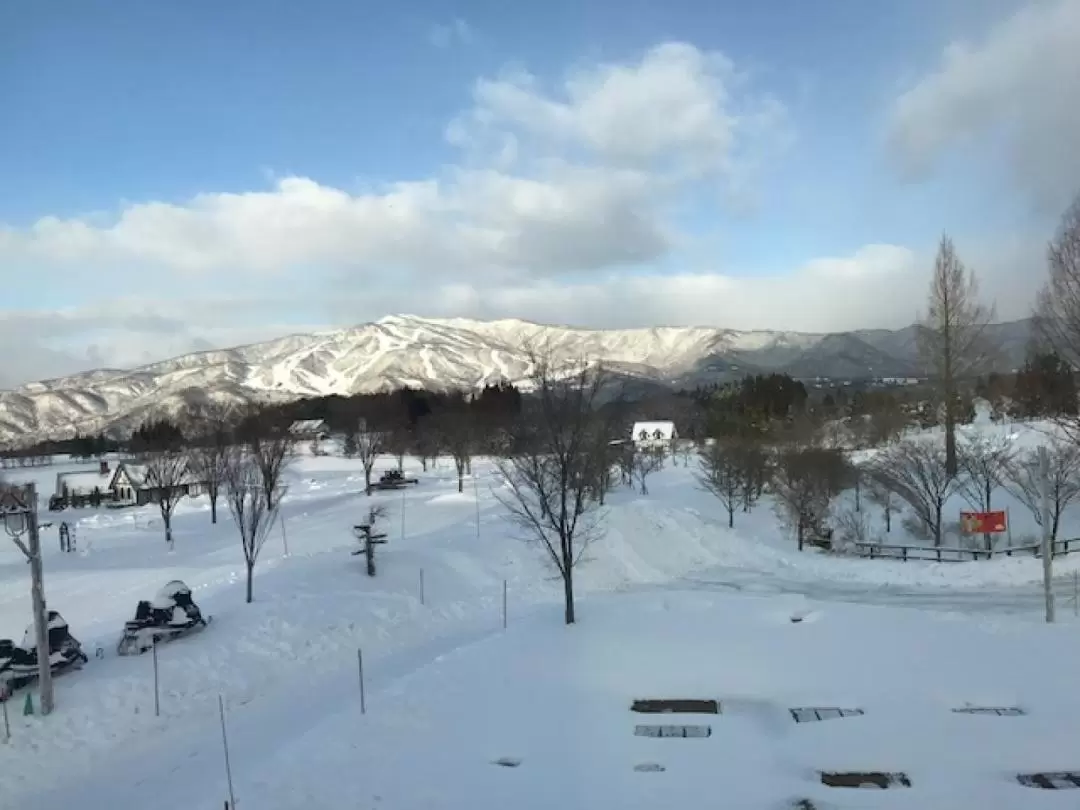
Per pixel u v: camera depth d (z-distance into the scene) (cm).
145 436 9331
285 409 11369
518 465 3297
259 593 2208
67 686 1558
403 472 6544
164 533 4444
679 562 3262
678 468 6294
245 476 4238
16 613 2303
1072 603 2158
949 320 4797
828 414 7556
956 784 847
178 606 1867
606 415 4184
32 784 1216
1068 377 4553
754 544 3672
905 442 4838
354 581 2362
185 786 1112
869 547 3684
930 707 1091
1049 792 819
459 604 2339
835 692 1175
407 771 962
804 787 858
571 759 973
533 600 2469
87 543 4200
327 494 5709
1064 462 3472
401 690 1302
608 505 3694
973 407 6341
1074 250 2638
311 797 901
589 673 1341
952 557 3525
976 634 1498
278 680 1686
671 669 1338
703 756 962
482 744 1041
